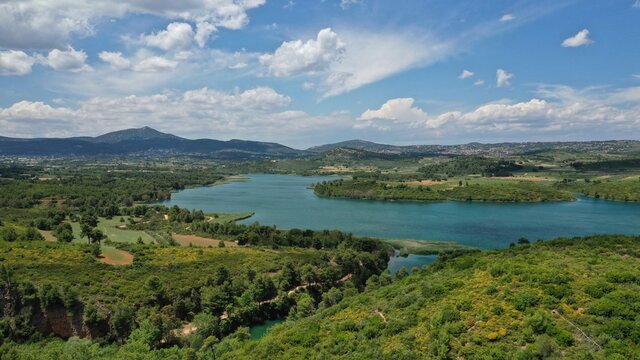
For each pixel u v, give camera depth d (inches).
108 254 5315.0
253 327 4222.4
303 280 5027.1
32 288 3811.5
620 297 1875.0
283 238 7229.3
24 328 3624.5
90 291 4042.8
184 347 3474.4
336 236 7303.2
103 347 3511.3
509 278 2260.1
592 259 2711.6
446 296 2293.3
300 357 2139.5
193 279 4660.4
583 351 1604.3
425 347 1860.2
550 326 1744.6
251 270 4901.6
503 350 1710.1
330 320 2591.0
